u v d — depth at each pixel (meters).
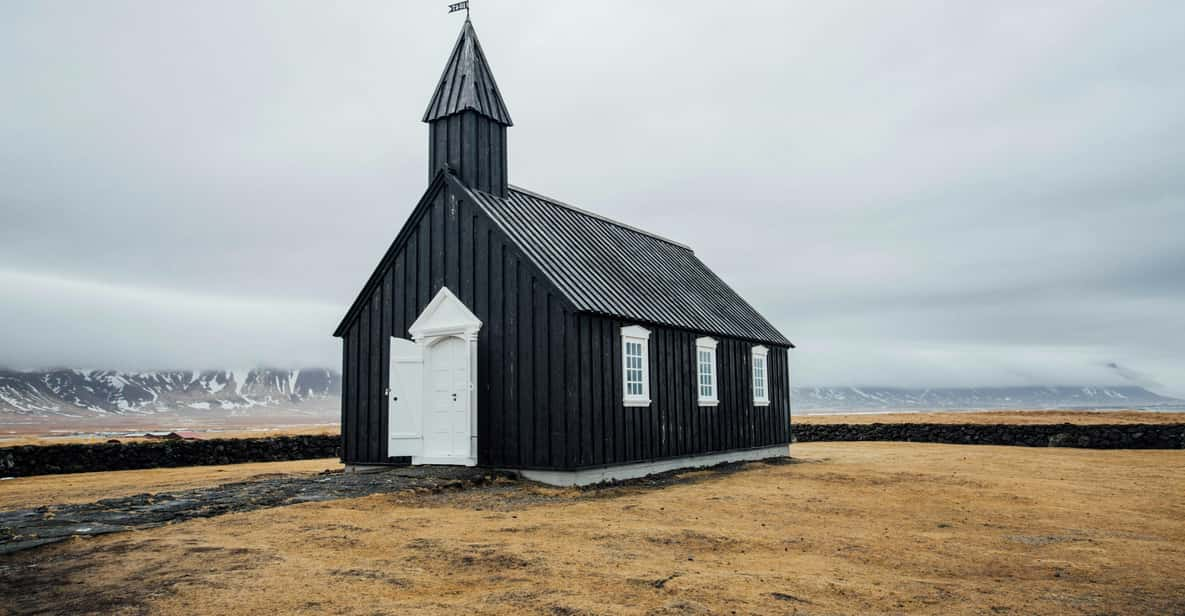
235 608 6.91
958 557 9.48
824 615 6.88
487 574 8.20
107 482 18.47
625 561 8.88
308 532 10.14
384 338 18.89
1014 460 23.62
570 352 15.75
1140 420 39.81
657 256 24.47
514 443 16.44
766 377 25.03
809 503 13.80
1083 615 7.00
